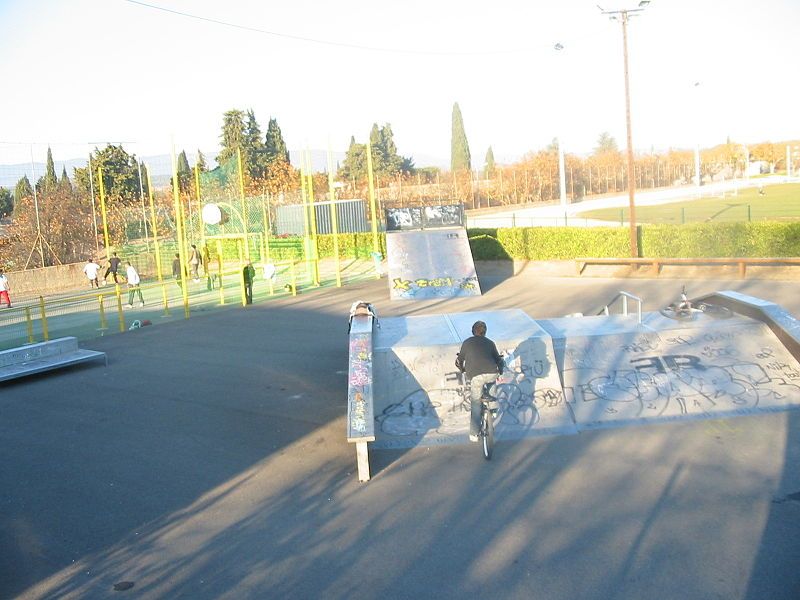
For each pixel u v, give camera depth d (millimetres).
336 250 27719
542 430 9219
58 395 12836
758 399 9656
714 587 5363
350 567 6016
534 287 24250
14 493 8234
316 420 10398
